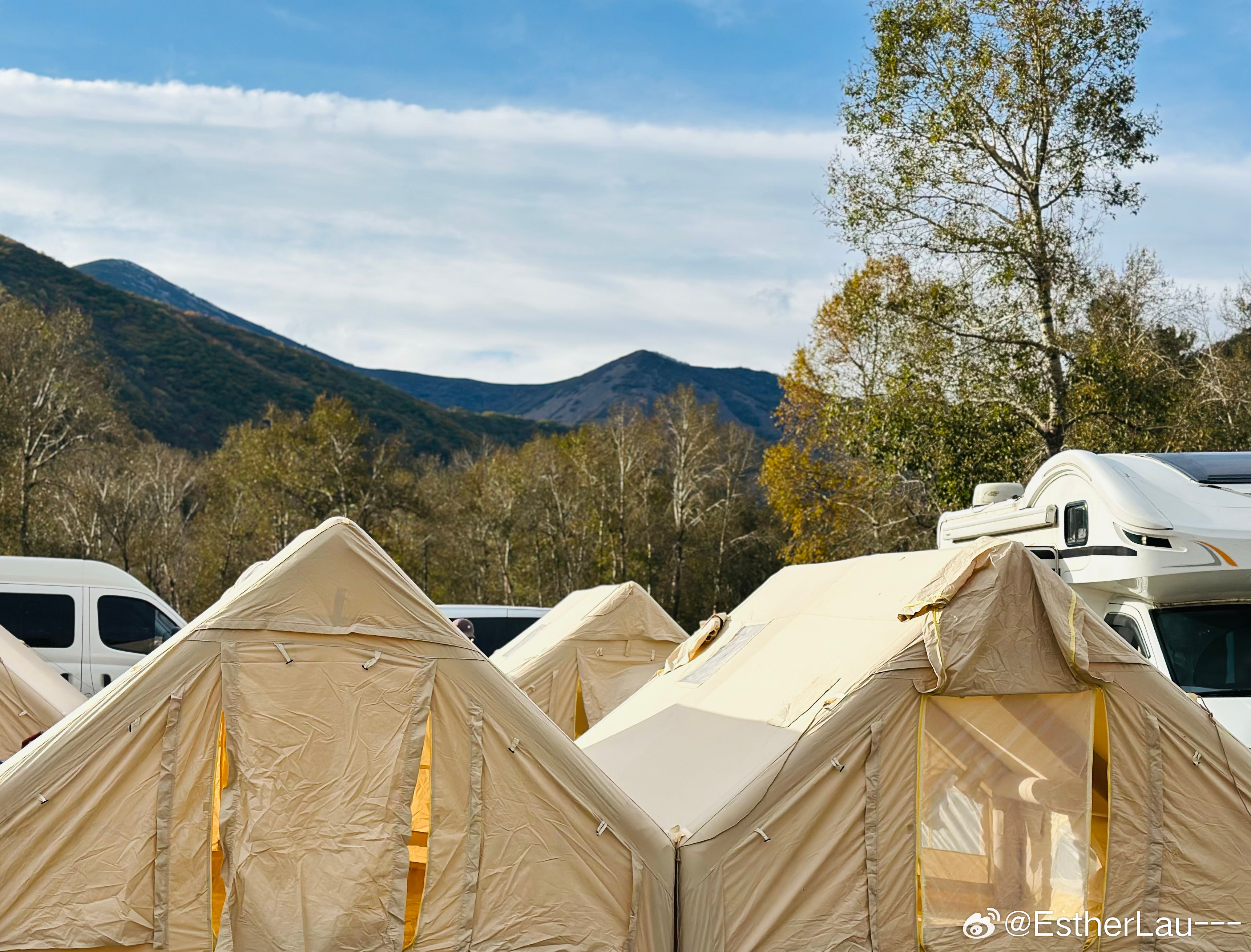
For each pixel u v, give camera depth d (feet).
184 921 16.99
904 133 73.56
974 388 72.64
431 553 177.37
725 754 21.24
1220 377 77.71
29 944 16.21
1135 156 70.03
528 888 18.35
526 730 18.81
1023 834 19.53
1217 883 19.77
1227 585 24.47
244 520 154.61
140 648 44.93
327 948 17.12
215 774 17.58
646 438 174.60
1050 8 69.31
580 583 173.37
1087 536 27.27
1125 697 19.89
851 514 107.86
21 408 129.90
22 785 16.49
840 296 86.63
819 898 18.65
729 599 173.17
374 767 18.10
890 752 19.29
